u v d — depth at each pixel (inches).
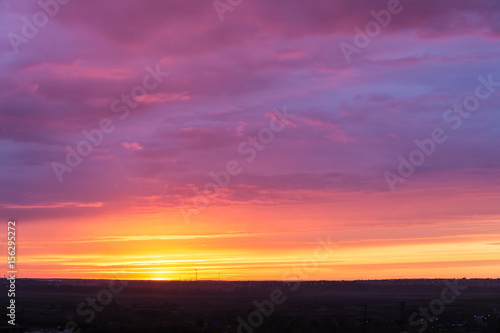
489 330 3695.9
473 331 3654.0
